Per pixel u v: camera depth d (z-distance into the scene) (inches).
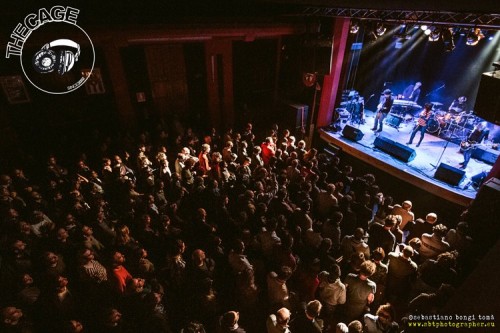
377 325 135.6
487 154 340.5
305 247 186.9
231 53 432.8
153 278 160.4
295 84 474.3
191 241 203.9
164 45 399.9
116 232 191.3
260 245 191.0
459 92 453.4
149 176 259.1
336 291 153.2
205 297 151.3
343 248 186.7
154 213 211.9
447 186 293.3
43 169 311.1
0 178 235.6
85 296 160.9
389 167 335.6
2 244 178.7
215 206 224.8
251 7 394.0
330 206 227.8
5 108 331.9
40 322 150.8
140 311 146.9
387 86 516.4
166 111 437.7
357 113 446.6
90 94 372.8
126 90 386.9
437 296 129.6
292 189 248.5
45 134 362.3
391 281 170.1
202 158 294.8
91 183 235.9
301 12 350.0
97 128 391.9
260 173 255.9
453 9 180.2
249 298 167.3
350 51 414.6
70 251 176.7
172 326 174.4
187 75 433.4
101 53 360.2
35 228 189.3
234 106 487.8
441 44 446.6
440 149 374.9
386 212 225.0
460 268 186.7
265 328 183.3
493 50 404.5
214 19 357.4
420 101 498.6
